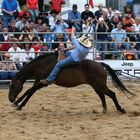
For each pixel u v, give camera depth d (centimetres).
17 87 1514
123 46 2356
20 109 1525
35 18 2573
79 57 1447
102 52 2216
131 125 1307
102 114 1501
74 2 2972
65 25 2417
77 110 1589
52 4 2662
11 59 2153
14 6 2462
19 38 2227
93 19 2544
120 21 2681
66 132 1223
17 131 1240
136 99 1830
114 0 3175
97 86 1462
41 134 1200
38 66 1489
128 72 2242
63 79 1462
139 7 2997
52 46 2239
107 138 1148
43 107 1617
